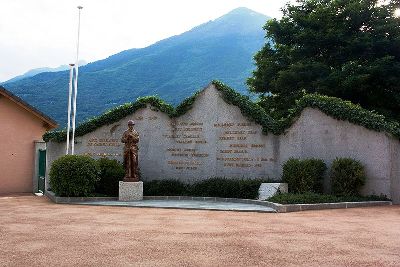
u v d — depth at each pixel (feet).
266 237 30.01
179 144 69.26
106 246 27.09
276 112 93.30
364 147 56.49
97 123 73.41
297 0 100.78
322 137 59.82
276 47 101.91
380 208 48.57
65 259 23.79
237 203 55.42
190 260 23.47
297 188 56.18
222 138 66.64
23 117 81.30
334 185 55.42
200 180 67.21
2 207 51.16
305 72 86.63
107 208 49.80
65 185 58.18
